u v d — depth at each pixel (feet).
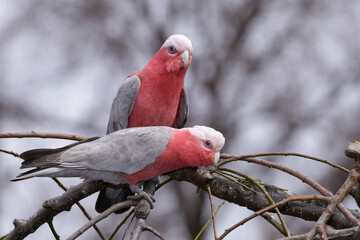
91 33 55.62
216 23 56.85
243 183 20.17
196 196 51.29
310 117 54.95
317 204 19.83
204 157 19.76
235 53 56.49
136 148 19.72
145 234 50.49
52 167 18.61
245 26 56.44
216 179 20.02
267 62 57.26
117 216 47.47
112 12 55.42
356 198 18.43
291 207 19.83
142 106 24.56
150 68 24.61
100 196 21.84
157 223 50.90
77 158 19.10
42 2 55.36
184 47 23.95
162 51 24.35
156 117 24.82
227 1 56.49
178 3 56.24
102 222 47.70
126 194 21.75
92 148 19.43
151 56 55.52
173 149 19.81
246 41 57.36
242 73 57.06
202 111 54.08
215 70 55.52
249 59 56.90
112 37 55.31
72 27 55.88
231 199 20.07
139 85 24.41
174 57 23.97
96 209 21.90
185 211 51.03
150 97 24.45
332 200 15.88
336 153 51.88
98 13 55.01
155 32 55.98
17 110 54.70
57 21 56.08
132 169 19.67
